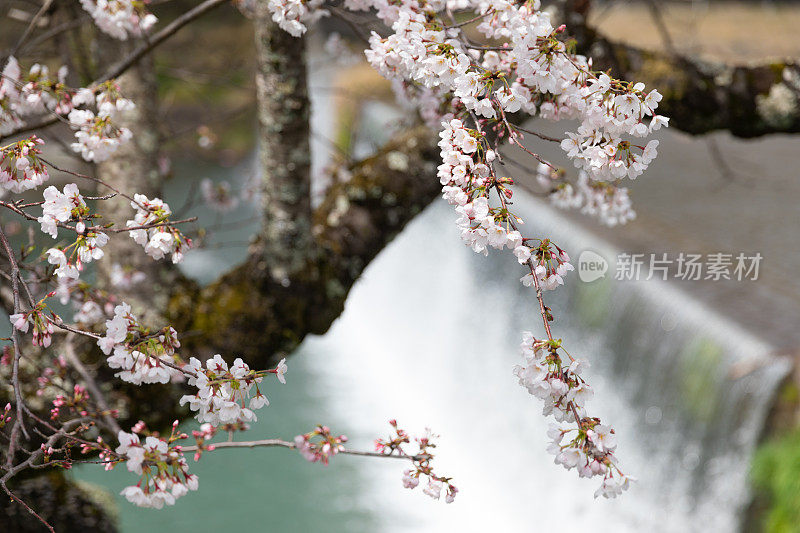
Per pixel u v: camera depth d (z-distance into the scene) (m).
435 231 10.46
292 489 7.70
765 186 8.99
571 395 1.59
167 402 2.51
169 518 7.21
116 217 2.66
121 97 2.23
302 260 2.62
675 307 5.79
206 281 11.64
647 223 7.45
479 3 2.01
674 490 5.59
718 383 5.24
